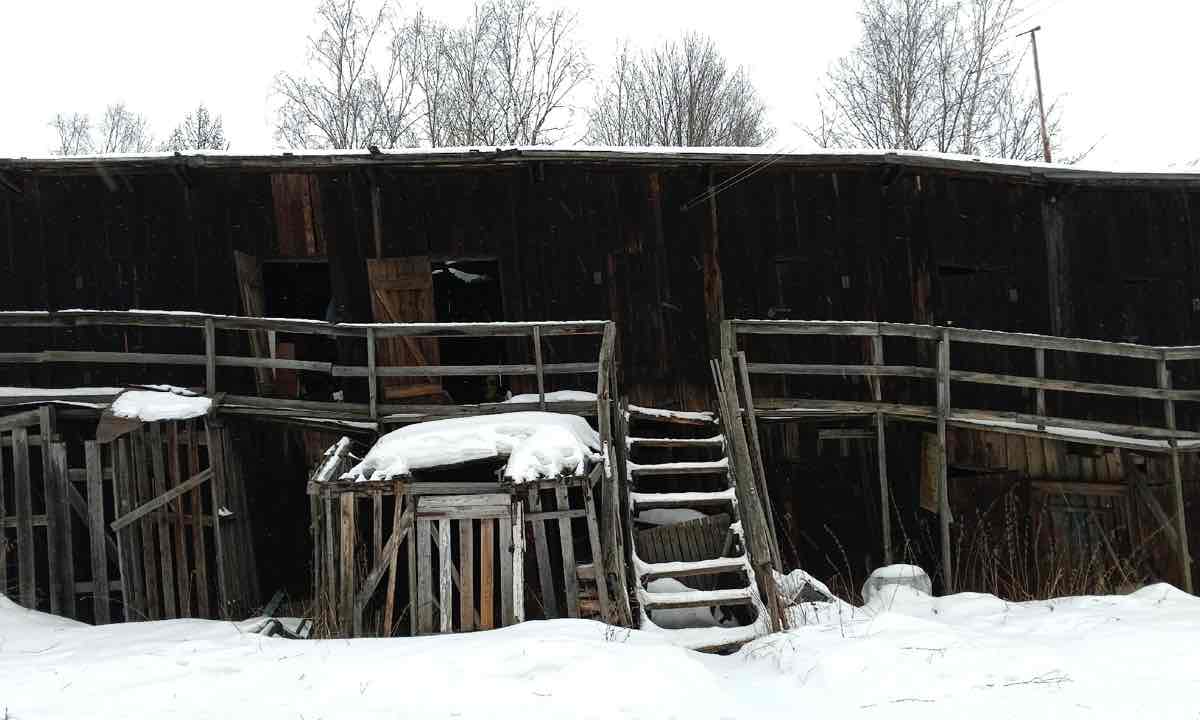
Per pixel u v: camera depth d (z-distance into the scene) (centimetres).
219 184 1082
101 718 493
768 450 1104
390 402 1066
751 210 1116
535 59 2370
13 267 1069
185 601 901
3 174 1045
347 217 1084
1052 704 499
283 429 1038
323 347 1379
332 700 520
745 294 1106
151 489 916
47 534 924
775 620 730
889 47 2314
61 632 762
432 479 887
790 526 1092
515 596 736
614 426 916
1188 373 1180
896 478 1109
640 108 2542
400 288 1070
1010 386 1148
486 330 939
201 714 498
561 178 1098
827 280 1122
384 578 913
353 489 762
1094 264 1174
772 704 532
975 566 1082
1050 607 786
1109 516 1105
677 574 803
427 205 1088
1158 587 819
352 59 2312
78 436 989
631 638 658
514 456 773
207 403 922
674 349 1092
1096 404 1162
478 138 2306
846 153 1075
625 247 1098
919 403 1125
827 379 1112
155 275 1073
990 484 1108
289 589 1016
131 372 1061
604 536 778
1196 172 1131
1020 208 1167
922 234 1132
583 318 1087
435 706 508
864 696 527
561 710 501
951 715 491
